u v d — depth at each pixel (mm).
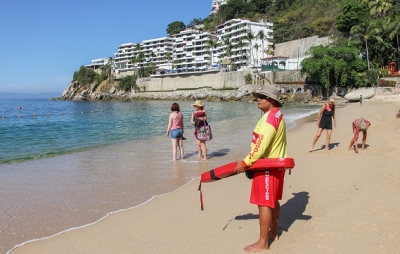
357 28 59094
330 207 5551
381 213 5086
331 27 88062
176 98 102438
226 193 6777
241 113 38688
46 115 44406
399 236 4320
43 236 4898
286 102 63656
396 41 60938
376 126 16266
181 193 6906
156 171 9219
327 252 4043
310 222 5000
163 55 147250
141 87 117750
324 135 15117
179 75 105000
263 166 3936
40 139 17406
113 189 7414
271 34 106250
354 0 71188
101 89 135000
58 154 12359
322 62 57719
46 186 7715
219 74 92000
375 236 4375
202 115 10797
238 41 108312
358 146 11344
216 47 122938
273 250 4164
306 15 105188
